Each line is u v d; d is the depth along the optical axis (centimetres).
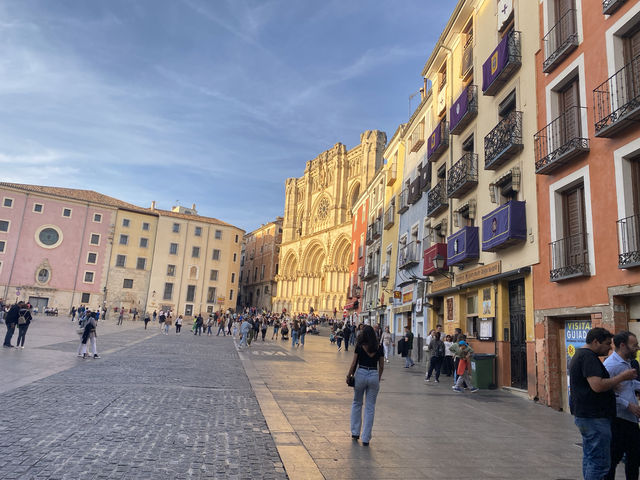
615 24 1024
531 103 1368
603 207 1012
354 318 4391
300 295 8344
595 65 1081
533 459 636
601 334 475
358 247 4525
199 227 7681
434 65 2391
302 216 9275
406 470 558
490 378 1395
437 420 880
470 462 607
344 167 8169
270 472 521
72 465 502
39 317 5150
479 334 1595
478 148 1756
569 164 1148
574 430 852
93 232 6906
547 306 1194
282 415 824
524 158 1381
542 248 1241
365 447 651
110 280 6900
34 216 6575
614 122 948
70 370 1229
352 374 693
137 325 5212
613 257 968
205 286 7538
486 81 1623
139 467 510
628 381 496
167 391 1004
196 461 543
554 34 1280
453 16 2033
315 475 520
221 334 4288
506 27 1617
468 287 1722
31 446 559
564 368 1141
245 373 1430
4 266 6284
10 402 791
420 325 2367
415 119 2742
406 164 2922
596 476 430
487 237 1491
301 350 2684
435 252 1981
